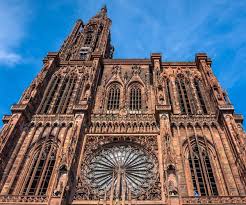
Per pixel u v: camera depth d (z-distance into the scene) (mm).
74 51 84375
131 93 64125
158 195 42250
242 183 43125
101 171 47188
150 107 58969
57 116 56719
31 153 50406
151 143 50500
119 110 58875
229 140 49031
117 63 73375
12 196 42125
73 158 45281
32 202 41094
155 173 45781
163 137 47688
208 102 59969
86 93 59094
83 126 52438
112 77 68438
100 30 96688
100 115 56344
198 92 64125
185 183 43625
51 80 67375
